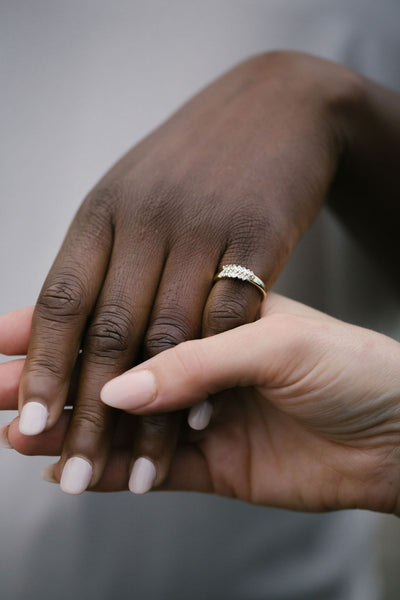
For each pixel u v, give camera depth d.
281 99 0.43
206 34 0.57
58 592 0.49
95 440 0.36
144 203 0.39
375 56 0.58
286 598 0.50
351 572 0.52
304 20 0.58
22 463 0.49
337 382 0.36
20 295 0.51
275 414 0.40
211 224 0.39
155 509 0.50
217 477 0.41
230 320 0.37
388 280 0.52
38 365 0.36
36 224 0.52
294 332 0.36
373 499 0.39
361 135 0.45
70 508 0.49
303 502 0.40
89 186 0.53
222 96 0.44
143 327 0.38
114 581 0.49
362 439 0.38
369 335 0.37
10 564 0.48
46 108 0.54
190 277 0.38
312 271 0.53
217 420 0.40
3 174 0.53
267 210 0.39
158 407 0.36
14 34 0.54
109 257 0.39
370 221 0.49
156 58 0.56
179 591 0.50
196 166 0.40
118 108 0.55
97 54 0.55
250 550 0.50
